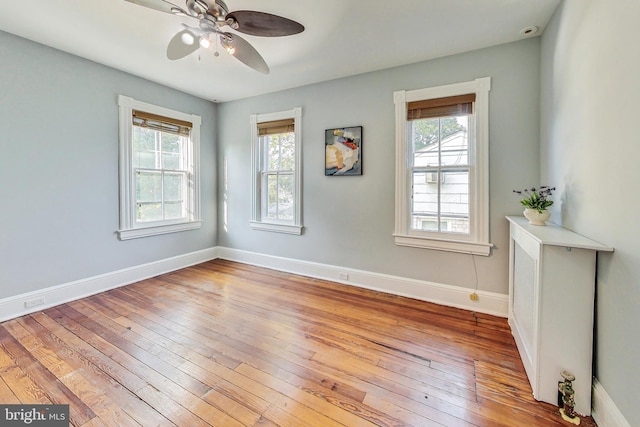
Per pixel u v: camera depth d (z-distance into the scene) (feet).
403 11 6.58
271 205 12.94
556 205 6.51
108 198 9.99
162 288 10.30
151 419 4.55
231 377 5.57
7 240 7.82
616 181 4.14
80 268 9.34
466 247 8.66
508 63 7.96
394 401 4.99
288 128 11.85
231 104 13.51
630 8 3.79
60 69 8.64
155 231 11.54
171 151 12.25
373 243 10.23
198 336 7.07
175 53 6.53
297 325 7.66
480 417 4.65
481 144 8.30
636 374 3.69
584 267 4.62
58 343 6.69
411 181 9.57
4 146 7.68
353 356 6.29
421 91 9.09
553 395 4.89
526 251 5.73
